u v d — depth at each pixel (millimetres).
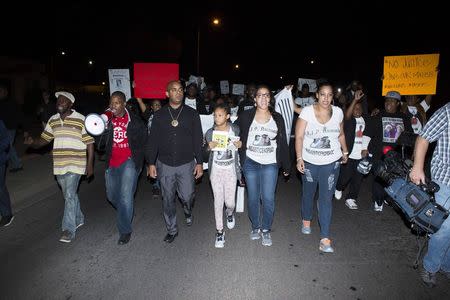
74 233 5254
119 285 4062
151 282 4125
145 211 6566
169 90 4781
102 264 4539
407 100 7703
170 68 7355
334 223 5883
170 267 4457
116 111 4824
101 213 6441
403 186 3859
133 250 4938
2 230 5645
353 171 6426
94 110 12344
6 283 4109
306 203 5270
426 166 7309
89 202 7082
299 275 4258
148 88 7398
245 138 4766
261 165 4793
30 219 6129
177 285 4059
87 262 4594
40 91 23234
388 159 4090
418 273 4289
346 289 3971
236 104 12438
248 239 5266
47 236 5414
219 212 4980
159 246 5062
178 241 5227
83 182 8492
